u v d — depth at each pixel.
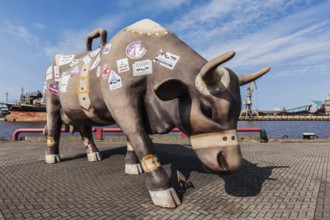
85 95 4.96
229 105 3.27
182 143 11.18
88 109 5.06
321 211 3.43
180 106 3.64
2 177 5.14
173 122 3.88
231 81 3.40
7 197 3.96
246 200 3.83
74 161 6.85
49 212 3.39
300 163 6.58
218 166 3.29
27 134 29.20
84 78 5.00
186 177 5.08
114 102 4.13
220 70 3.39
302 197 3.96
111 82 4.22
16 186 4.53
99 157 6.93
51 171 5.66
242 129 12.26
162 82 3.31
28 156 7.70
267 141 12.11
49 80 6.61
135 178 5.05
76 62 6.20
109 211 3.43
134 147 3.96
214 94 3.29
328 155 7.90
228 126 3.32
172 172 5.50
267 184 4.62
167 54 4.01
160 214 3.33
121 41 4.48
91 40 6.31
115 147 9.77
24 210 3.46
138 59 4.14
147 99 4.12
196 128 3.46
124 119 4.03
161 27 4.46
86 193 4.14
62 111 6.50
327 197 3.96
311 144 11.06
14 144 11.02
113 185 4.58
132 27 4.59
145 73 4.07
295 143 11.55
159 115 4.05
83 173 5.47
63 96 5.56
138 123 4.01
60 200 3.83
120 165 6.29
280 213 3.37
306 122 85.06
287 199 3.87
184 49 4.04
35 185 4.59
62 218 3.22
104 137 12.68
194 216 3.28
